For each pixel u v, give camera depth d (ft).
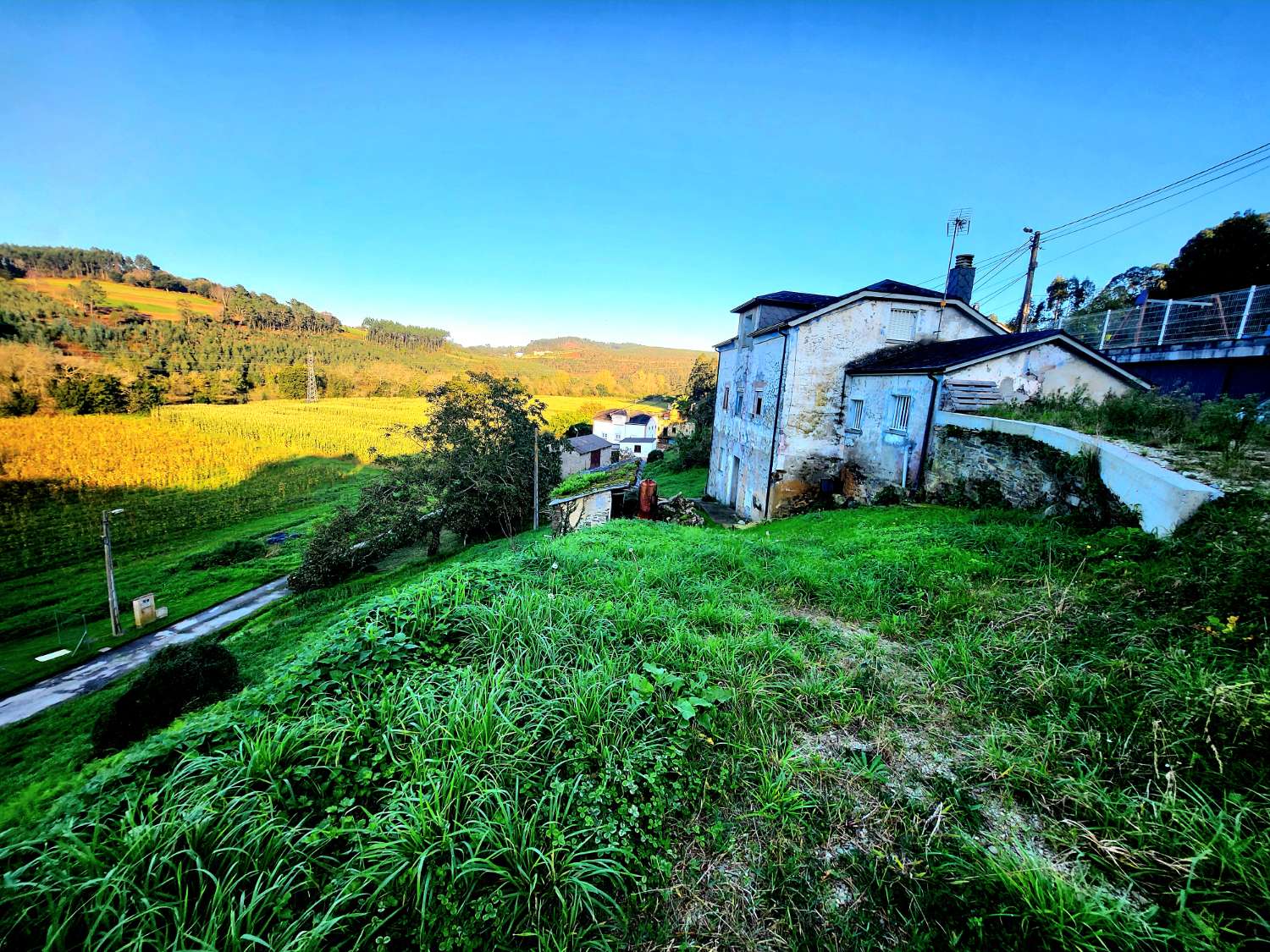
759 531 37.04
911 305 42.47
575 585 16.22
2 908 5.52
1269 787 7.11
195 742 7.83
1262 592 10.85
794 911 6.35
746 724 9.62
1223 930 5.62
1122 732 8.98
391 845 6.27
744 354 53.11
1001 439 27.84
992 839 7.27
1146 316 42.22
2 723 45.57
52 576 83.92
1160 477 17.06
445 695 9.43
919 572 17.31
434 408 86.94
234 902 5.67
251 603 76.02
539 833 6.75
